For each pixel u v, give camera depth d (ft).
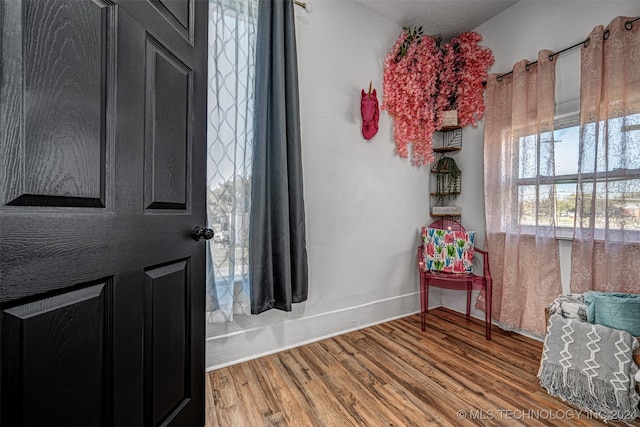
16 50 1.74
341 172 7.10
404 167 8.26
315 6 6.58
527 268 6.72
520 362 5.67
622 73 5.17
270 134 5.62
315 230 6.73
